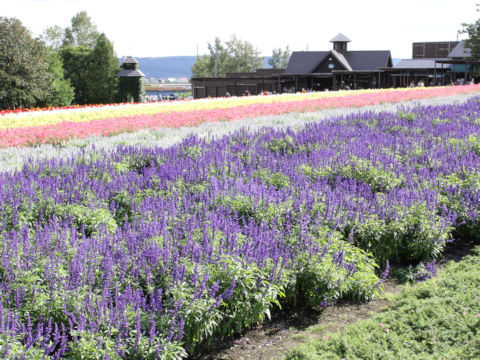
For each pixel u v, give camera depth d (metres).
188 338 4.46
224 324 4.89
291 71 77.94
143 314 4.25
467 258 7.00
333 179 9.61
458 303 5.37
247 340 5.10
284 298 5.69
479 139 12.13
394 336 4.81
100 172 9.55
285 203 7.28
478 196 7.89
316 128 14.76
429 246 6.87
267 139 13.09
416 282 6.33
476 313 5.09
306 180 8.86
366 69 78.06
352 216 7.11
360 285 5.85
